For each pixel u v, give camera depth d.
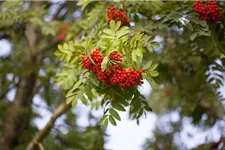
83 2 4.16
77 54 3.16
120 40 2.92
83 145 7.21
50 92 7.59
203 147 6.06
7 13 5.40
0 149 7.25
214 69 4.58
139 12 3.91
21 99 7.56
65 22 7.10
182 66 5.63
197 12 3.65
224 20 3.81
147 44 3.52
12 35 5.96
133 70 2.94
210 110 5.56
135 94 3.21
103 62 2.80
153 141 7.65
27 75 7.28
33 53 7.27
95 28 3.74
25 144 7.33
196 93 5.49
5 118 7.36
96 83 3.07
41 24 5.66
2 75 7.30
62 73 4.29
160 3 3.82
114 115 3.18
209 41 3.85
